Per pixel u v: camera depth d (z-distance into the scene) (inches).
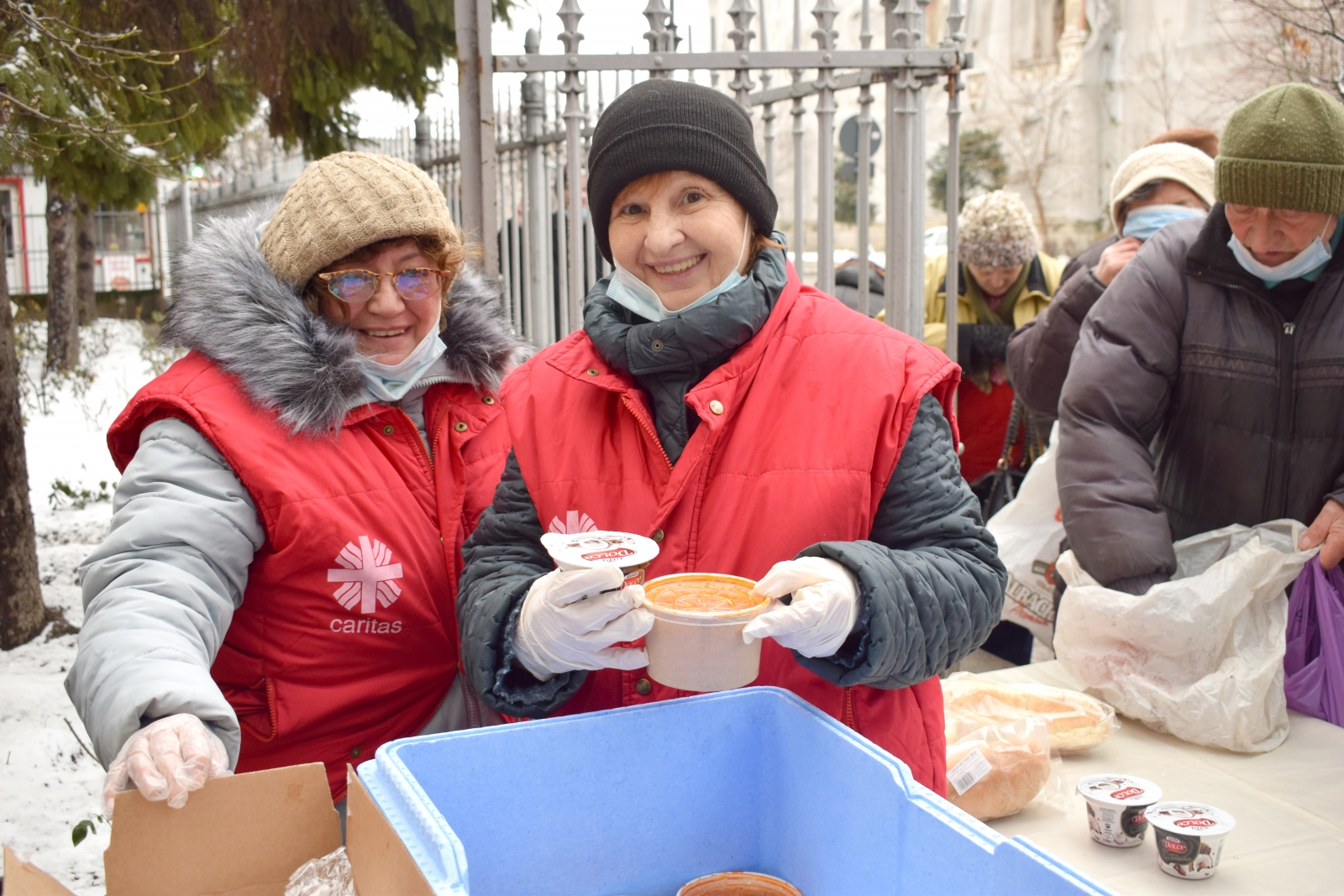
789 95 146.3
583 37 131.8
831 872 47.1
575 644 49.4
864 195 147.3
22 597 199.8
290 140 242.7
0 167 149.9
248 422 65.2
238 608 67.2
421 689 70.9
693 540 59.9
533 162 170.9
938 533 57.2
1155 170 135.3
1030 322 145.8
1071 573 100.2
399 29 220.7
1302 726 91.8
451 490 73.0
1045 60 799.7
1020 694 89.5
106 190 194.5
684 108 58.3
